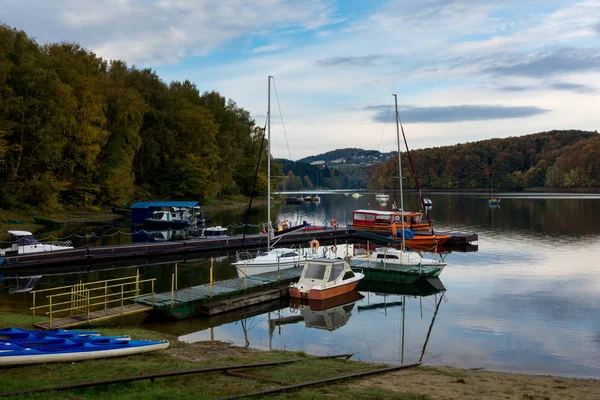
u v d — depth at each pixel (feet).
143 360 53.47
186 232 222.69
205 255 165.68
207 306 89.61
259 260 123.13
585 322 87.04
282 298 104.22
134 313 83.10
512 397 47.62
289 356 62.34
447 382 52.31
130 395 38.45
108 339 56.80
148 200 315.17
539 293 109.50
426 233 204.13
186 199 354.13
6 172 221.87
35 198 229.45
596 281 121.90
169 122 344.28
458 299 105.60
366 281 126.21
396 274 122.83
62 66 244.22
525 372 63.10
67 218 244.01
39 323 72.95
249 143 447.83
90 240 184.85
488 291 112.37
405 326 85.97
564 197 538.47
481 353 71.00
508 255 164.14
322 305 101.24
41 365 46.91
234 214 327.47
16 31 229.45
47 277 123.03
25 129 217.77
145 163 337.11
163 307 85.66
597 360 67.97
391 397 43.32
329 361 60.39
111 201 282.97
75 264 141.38
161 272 132.87
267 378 47.57
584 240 197.98
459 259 157.48
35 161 223.51
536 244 188.85
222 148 380.78
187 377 45.96
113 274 128.36
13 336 53.06
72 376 43.45
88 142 245.04
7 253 135.54
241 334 79.92
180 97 368.48
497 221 278.46
